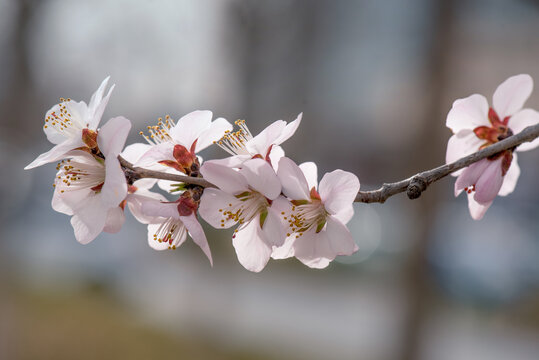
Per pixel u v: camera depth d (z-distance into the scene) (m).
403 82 10.29
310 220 1.92
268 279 12.85
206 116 1.95
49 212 11.77
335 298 11.71
